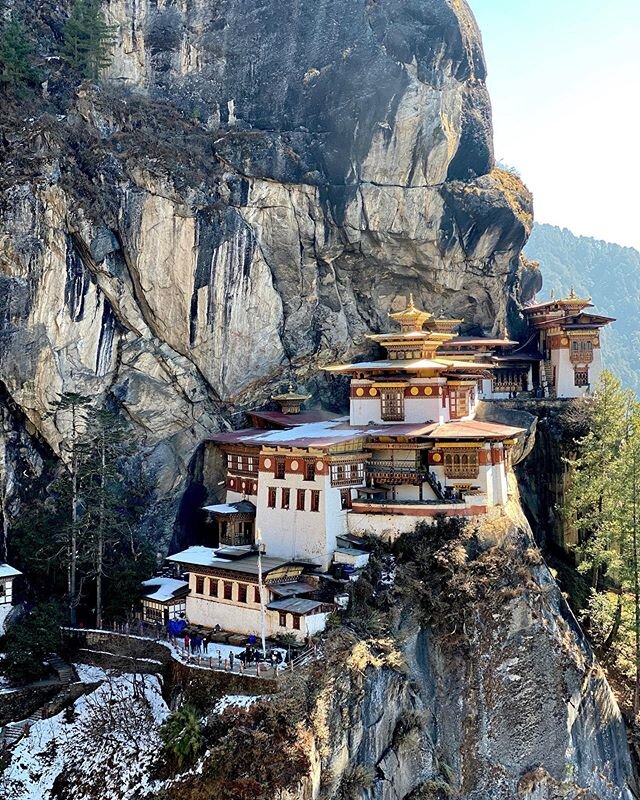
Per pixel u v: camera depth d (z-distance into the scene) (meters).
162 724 40.31
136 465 59.44
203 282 60.62
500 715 45.72
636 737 52.09
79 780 38.44
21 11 66.94
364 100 66.31
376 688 41.53
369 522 52.69
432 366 56.06
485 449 54.06
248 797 34.84
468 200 71.25
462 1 75.50
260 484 56.00
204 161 63.44
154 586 53.25
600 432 65.44
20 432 53.94
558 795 45.41
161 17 74.12
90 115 60.78
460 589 47.03
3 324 52.38
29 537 51.19
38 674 44.72
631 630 56.56
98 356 57.84
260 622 46.00
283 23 72.44
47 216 54.38
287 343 67.31
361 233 68.62
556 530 69.88
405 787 41.56
